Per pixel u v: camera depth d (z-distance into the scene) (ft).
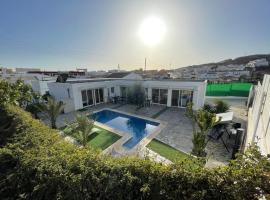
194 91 56.54
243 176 8.54
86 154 12.67
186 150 29.43
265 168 8.34
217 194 8.55
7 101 30.04
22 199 11.13
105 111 60.18
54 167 11.33
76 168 11.29
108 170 11.07
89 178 10.56
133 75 99.91
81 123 29.48
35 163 12.10
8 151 13.74
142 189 9.32
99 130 39.47
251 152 9.15
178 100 61.21
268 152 13.99
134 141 35.27
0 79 33.17
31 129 17.47
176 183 9.55
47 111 41.55
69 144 15.16
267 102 19.01
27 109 48.49
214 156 27.20
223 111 45.34
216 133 35.40
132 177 10.12
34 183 11.37
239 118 47.11
